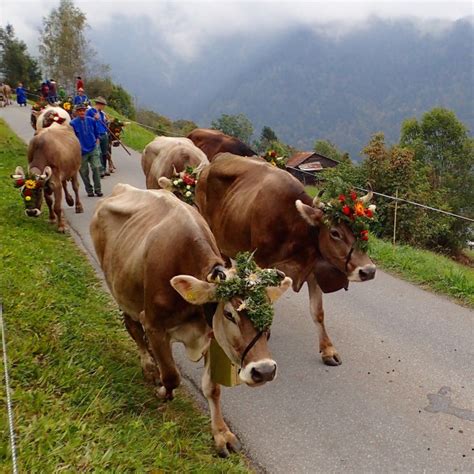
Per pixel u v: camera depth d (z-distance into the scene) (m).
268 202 4.74
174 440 3.62
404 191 13.77
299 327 5.55
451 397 4.46
